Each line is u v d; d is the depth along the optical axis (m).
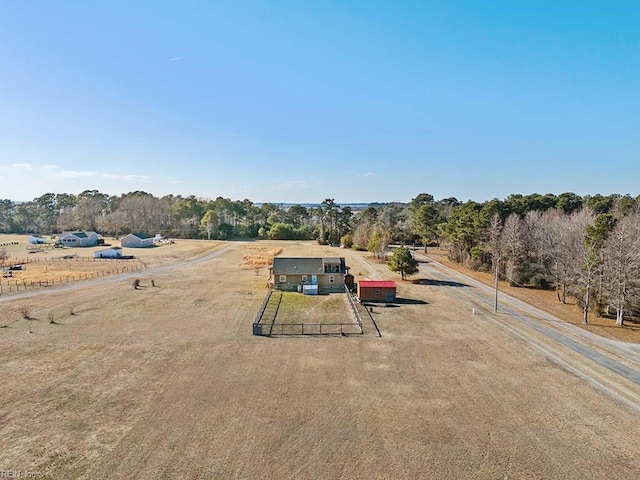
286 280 48.53
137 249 89.19
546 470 15.49
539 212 70.00
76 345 28.05
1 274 55.84
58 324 32.84
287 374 23.81
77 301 40.75
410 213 122.25
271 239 120.62
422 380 23.27
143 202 132.50
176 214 131.88
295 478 14.87
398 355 27.08
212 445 16.75
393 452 16.50
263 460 15.86
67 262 68.44
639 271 35.19
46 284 49.34
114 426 18.05
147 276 56.12
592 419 19.23
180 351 27.17
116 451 16.25
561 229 50.78
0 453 15.97
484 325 34.41
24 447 16.39
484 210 65.25
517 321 35.88
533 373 24.42
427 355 27.16
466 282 54.56
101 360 25.45
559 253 45.91
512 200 81.19
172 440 17.06
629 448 16.97
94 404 19.95
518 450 16.73
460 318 36.59
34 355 26.12
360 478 14.94
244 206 149.00
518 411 19.89
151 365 24.78
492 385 22.72
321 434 17.70
